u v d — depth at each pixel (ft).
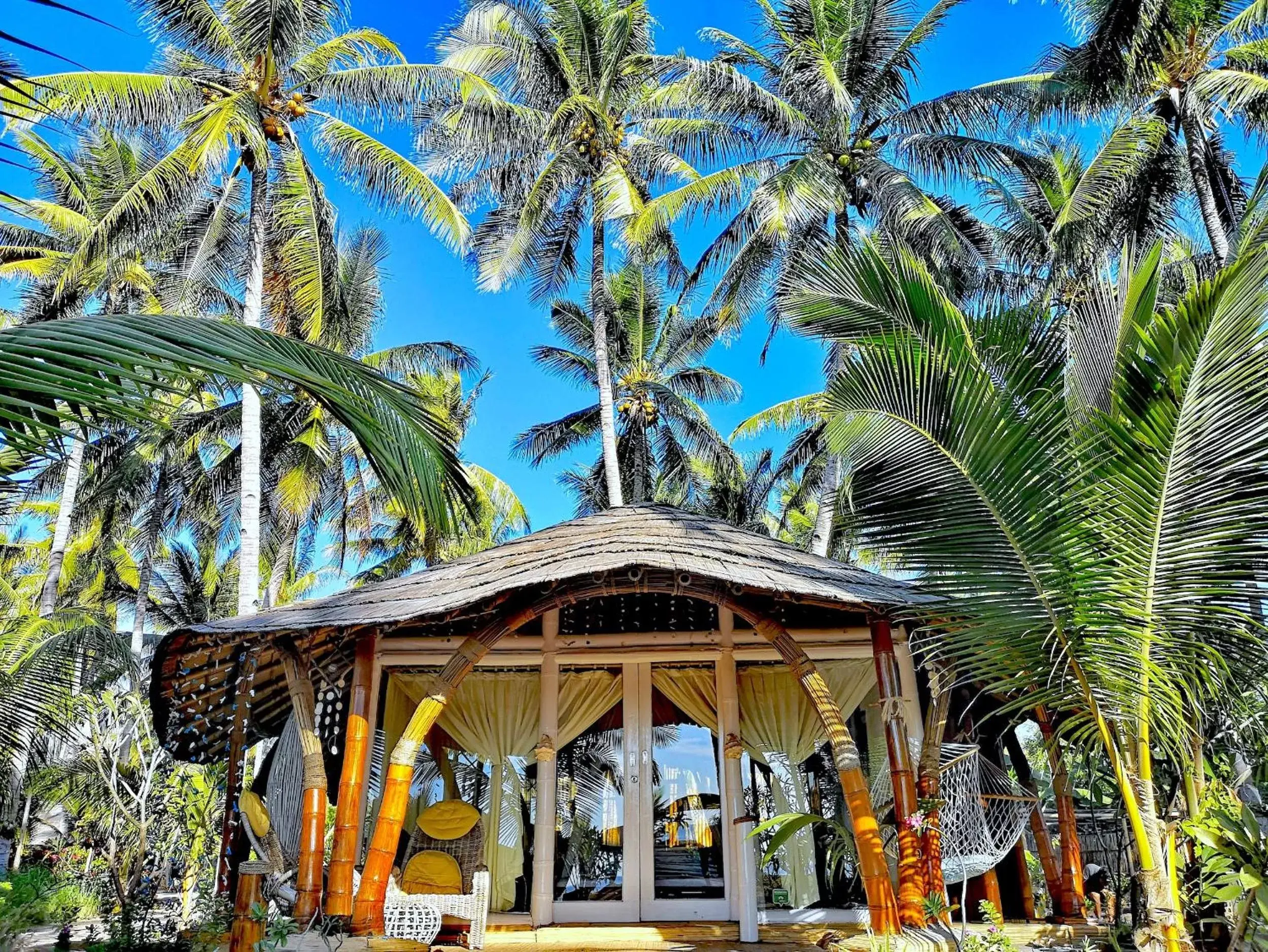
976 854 21.48
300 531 91.71
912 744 27.50
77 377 8.60
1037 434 17.35
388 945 20.98
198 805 54.44
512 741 29.25
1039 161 64.59
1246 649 16.96
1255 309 15.94
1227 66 54.19
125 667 39.75
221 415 76.02
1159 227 56.85
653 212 60.39
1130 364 16.97
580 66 69.00
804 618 29.27
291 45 51.72
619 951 23.25
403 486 11.84
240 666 27.96
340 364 12.20
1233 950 17.22
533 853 27.43
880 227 59.82
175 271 64.18
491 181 73.72
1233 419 16.12
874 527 18.97
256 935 20.21
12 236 65.21
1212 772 21.83
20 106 9.43
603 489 94.17
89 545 92.79
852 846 25.00
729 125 65.31
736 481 99.09
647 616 30.40
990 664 18.53
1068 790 27.45
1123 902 28.12
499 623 23.90
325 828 23.57
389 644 29.68
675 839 27.89
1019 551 17.39
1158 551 16.67
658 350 94.58
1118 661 16.84
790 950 22.72
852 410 19.24
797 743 28.84
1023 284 61.46
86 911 48.32
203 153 47.78
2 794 36.91
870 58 63.26
